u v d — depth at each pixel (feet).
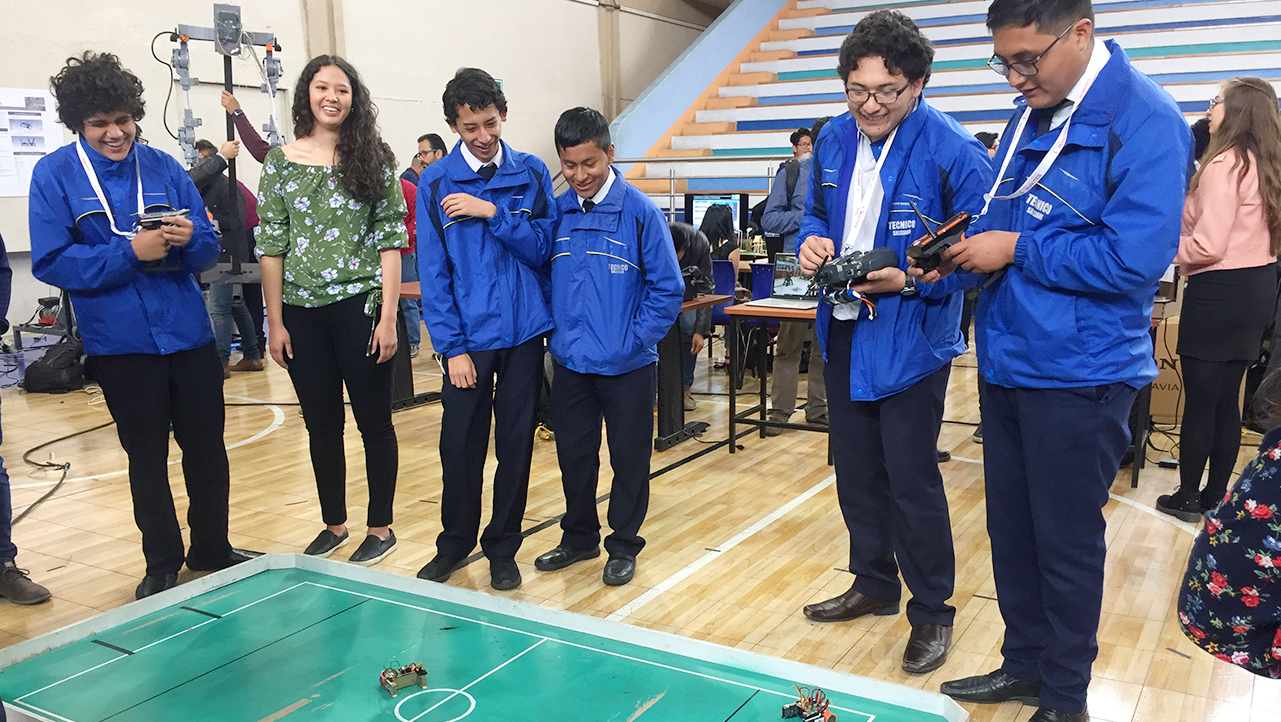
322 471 10.24
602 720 5.32
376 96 27.86
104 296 8.49
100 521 11.80
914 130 7.36
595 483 9.94
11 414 17.57
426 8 29.14
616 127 31.53
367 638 6.42
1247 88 10.16
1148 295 6.02
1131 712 7.04
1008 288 6.26
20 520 11.84
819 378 15.71
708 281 15.75
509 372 9.14
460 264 8.80
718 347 24.73
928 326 7.56
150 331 8.67
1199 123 11.50
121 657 6.20
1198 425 10.98
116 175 8.65
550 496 12.61
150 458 9.03
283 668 6.02
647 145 33.19
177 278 8.96
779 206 17.90
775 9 39.60
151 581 9.28
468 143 8.68
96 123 8.31
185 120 16.87
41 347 21.47
